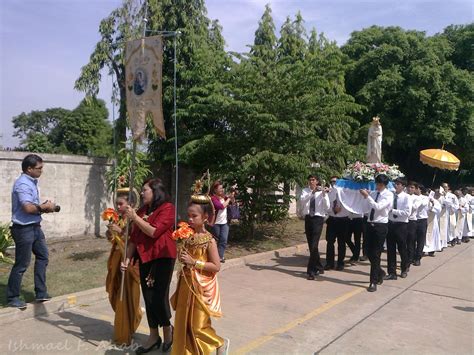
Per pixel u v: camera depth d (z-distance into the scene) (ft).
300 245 38.83
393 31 77.41
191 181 46.06
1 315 17.90
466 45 81.97
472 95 72.95
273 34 54.75
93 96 39.04
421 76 69.26
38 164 19.13
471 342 18.11
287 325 19.24
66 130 109.70
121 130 38.73
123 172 32.19
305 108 36.58
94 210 36.58
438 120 70.79
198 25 42.27
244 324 19.16
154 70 15.23
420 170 91.81
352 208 30.19
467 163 87.15
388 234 29.04
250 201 38.81
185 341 13.80
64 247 31.89
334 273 30.09
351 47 77.56
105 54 38.14
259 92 36.11
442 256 39.37
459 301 24.02
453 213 46.24
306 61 39.65
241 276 28.07
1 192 30.01
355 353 16.51
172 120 40.75
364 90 70.23
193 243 14.06
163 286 15.38
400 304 23.13
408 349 17.11
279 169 36.55
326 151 37.73
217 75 37.14
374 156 36.50
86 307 20.59
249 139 37.32
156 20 38.55
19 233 18.47
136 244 15.53
